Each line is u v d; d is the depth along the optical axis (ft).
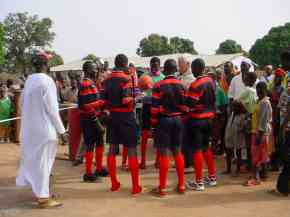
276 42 172.65
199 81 21.20
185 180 23.86
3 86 39.04
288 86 22.00
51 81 19.21
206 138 22.29
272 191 21.16
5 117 37.81
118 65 21.76
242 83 27.12
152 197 20.74
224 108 28.89
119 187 22.34
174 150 21.27
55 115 19.08
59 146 35.96
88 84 22.93
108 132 21.91
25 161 19.42
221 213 18.25
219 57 96.02
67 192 21.74
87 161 23.84
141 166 27.04
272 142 24.07
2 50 196.85
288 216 17.81
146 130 26.66
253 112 23.00
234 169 26.43
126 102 20.94
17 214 18.42
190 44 207.31
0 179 24.59
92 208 19.12
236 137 24.25
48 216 18.11
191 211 18.53
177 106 20.86
